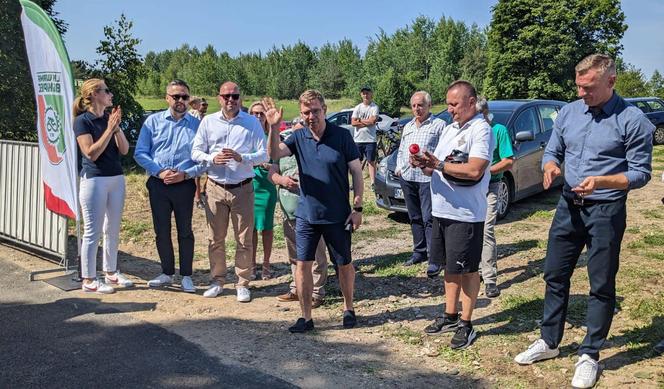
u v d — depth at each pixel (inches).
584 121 148.1
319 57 2506.2
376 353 169.9
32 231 264.7
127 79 716.0
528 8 1667.1
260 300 219.8
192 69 2701.8
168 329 186.2
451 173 162.4
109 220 226.8
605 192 145.0
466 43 2225.6
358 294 224.5
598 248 147.2
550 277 159.0
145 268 263.4
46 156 239.3
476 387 148.7
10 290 221.9
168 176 214.8
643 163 140.9
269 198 237.6
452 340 172.1
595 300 149.5
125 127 728.3
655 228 305.0
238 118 216.5
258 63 2512.3
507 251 273.1
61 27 763.4
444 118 358.0
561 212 155.6
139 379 150.0
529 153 352.5
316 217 181.6
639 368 154.2
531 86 1678.2
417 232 257.4
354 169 183.9
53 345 171.3
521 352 167.0
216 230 220.1
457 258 168.1
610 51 1689.2
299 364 161.5
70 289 224.1
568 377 152.3
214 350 170.1
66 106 220.4
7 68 624.1
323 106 180.9
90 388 144.8
